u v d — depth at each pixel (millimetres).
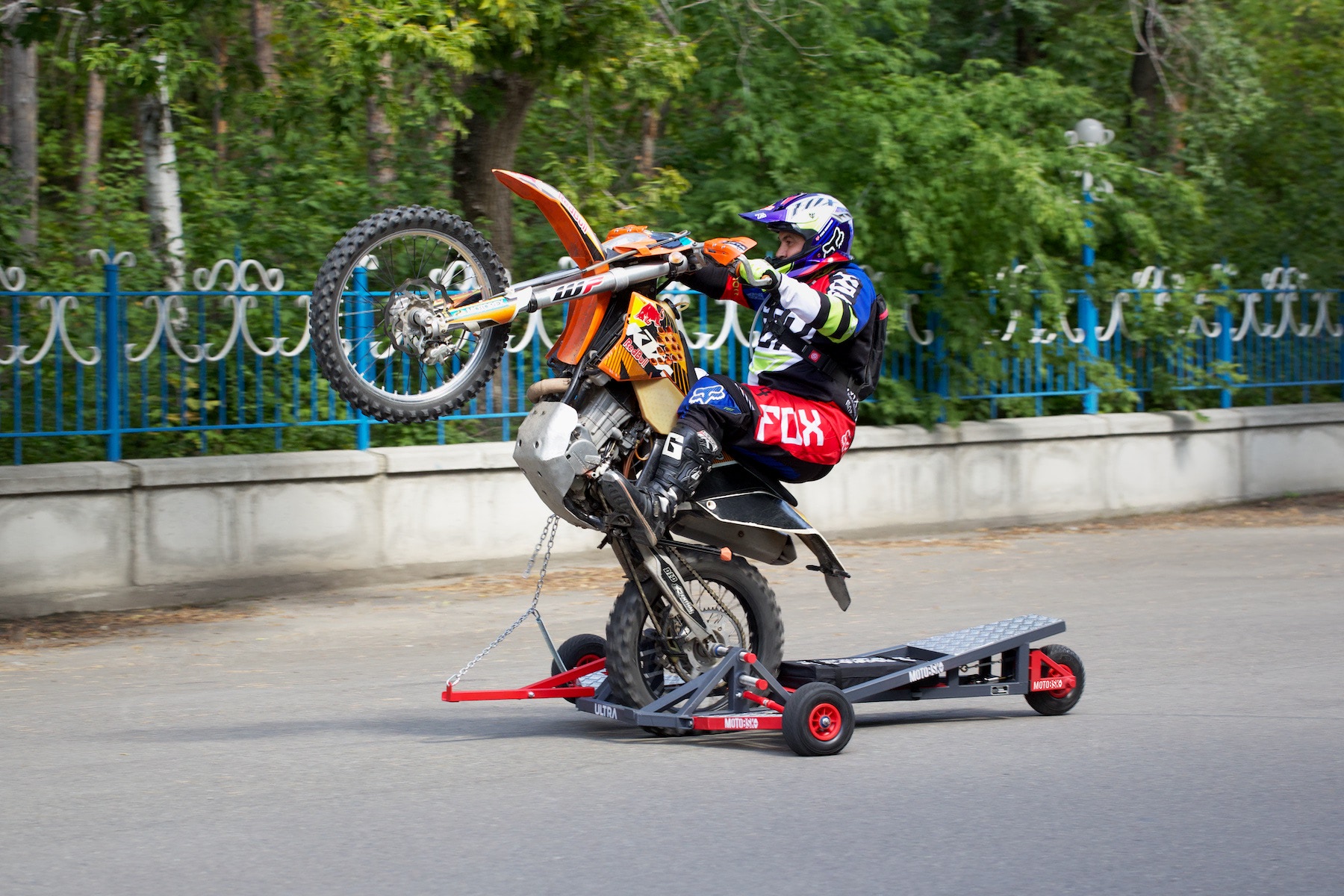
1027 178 12578
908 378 13555
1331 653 8516
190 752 6367
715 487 6504
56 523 9859
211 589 10430
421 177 14148
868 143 13375
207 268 13102
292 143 14352
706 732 6816
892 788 5723
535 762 6180
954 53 20547
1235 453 15422
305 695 7695
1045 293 13609
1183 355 15102
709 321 12828
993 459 13898
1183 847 5008
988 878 4691
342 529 10922
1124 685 7730
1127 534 13680
